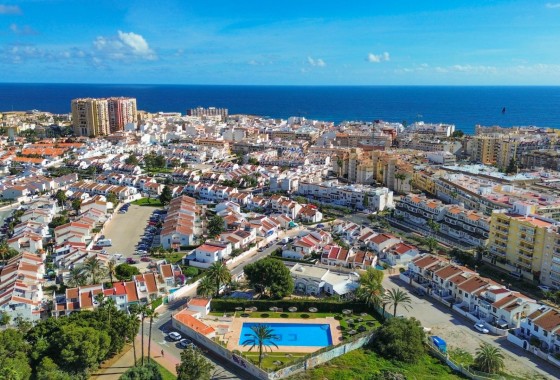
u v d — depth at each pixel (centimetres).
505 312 15088
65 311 15238
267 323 15275
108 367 12619
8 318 14762
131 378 10988
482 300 15788
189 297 17088
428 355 13750
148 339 13962
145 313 13862
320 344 14150
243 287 17875
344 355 13475
